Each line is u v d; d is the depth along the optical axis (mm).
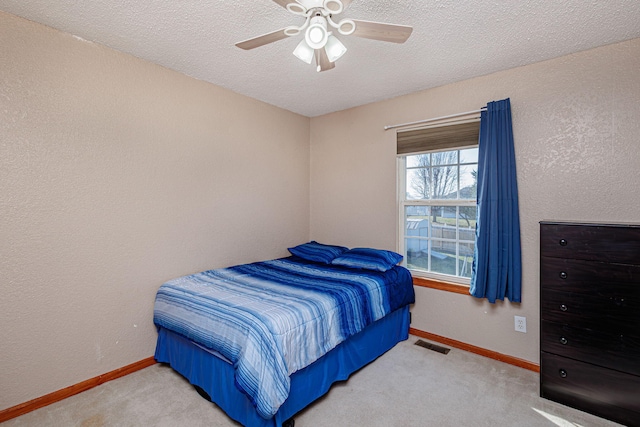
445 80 2689
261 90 2967
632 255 1731
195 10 1734
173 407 1892
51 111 1935
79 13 1771
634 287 1727
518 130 2406
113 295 2219
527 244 2379
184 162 2625
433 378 2223
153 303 2438
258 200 3268
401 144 3090
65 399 1970
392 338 2717
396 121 3113
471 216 2744
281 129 3508
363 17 1790
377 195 3275
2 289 1784
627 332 1746
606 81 2082
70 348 2025
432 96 2865
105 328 2180
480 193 2506
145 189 2381
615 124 2057
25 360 1856
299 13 1459
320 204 3799
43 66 1898
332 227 3686
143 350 2377
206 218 2799
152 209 2424
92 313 2119
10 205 1803
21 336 1844
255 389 1492
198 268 2748
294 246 3695
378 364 2420
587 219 2154
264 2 1663
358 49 2158
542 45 2086
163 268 2500
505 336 2475
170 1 1652
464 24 1848
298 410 1771
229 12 1752
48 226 1933
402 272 2838
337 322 2008
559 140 2248
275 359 1545
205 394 1972
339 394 2027
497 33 1942
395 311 2756
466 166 2754
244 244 3139
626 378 1749
